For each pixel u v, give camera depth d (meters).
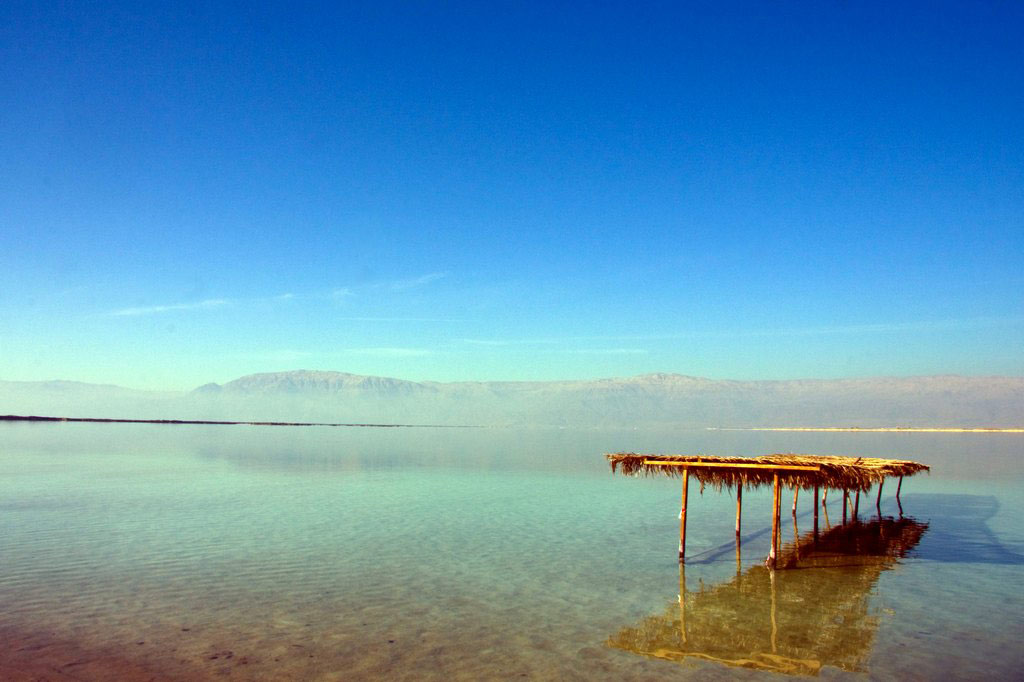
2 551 15.38
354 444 75.75
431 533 18.36
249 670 8.70
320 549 16.02
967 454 60.09
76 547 15.86
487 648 9.62
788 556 16.28
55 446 58.94
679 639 10.14
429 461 47.81
